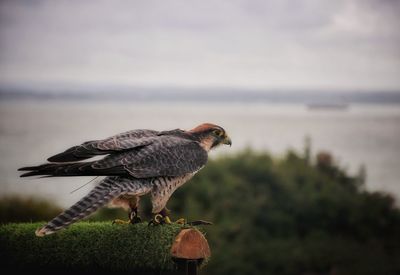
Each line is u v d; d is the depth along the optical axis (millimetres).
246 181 15930
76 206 5215
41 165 5242
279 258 14352
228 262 13883
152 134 6047
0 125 61812
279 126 70500
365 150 41500
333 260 14531
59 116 86625
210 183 15070
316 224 15766
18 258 5477
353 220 15969
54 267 5453
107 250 5422
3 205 13828
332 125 73938
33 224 5688
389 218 16500
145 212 12117
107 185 5434
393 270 14375
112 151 5488
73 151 5395
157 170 5566
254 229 14867
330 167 18469
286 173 16469
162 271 5422
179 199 14523
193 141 6062
